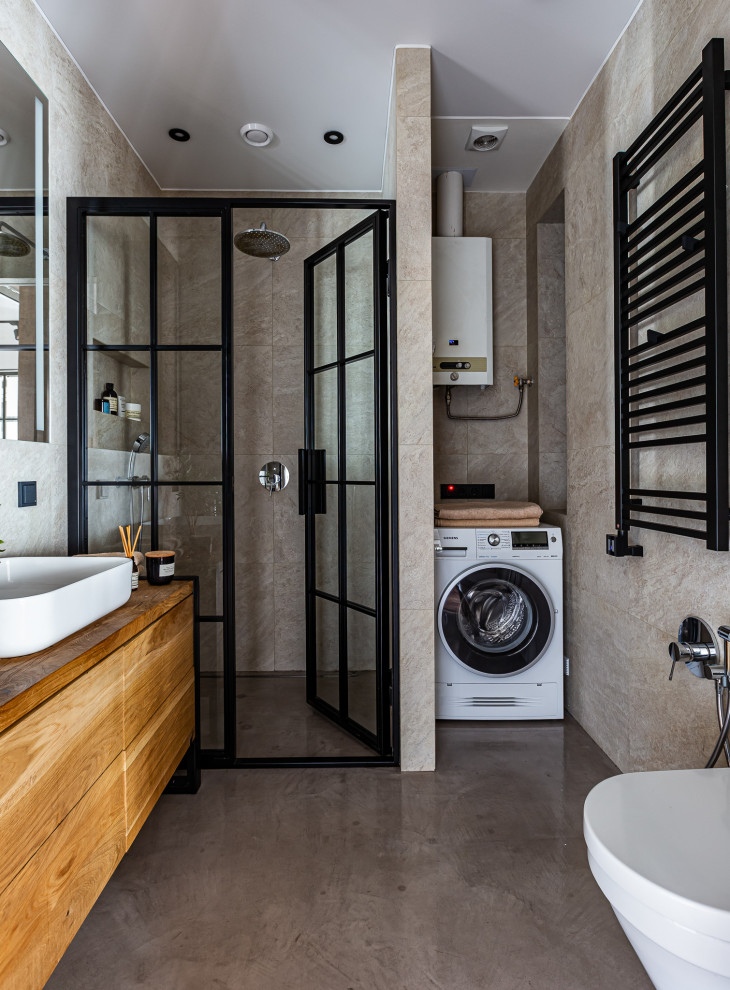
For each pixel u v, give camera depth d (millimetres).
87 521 2170
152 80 2281
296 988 1260
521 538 2607
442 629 2576
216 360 2266
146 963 1324
